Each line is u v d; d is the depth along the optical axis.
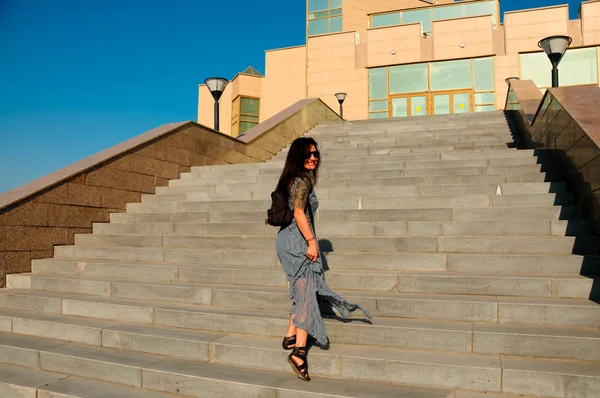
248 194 7.20
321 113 17.17
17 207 5.95
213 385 3.43
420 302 3.85
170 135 8.80
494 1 25.89
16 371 4.12
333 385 3.28
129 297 4.99
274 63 29.77
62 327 4.56
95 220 7.12
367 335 3.66
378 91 25.48
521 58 23.34
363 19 30.05
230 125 30.59
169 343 3.99
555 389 2.93
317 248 3.48
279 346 3.69
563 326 3.50
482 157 7.47
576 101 5.96
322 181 7.19
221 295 4.52
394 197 5.95
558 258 4.17
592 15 22.55
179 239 6.04
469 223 5.02
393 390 3.16
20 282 5.73
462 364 3.16
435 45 24.62
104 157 7.37
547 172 6.03
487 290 4.00
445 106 24.23
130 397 3.51
